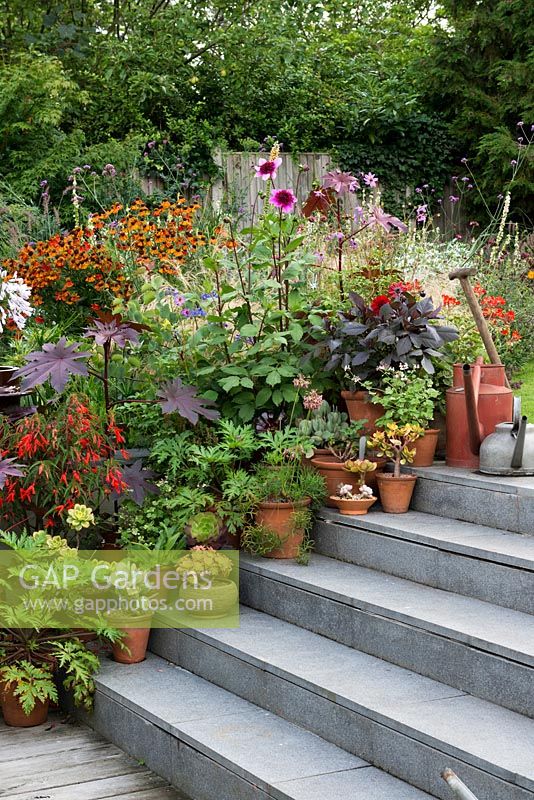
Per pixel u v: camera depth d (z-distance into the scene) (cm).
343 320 490
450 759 289
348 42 1666
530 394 568
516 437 417
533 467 418
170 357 512
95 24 1430
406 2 1828
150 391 518
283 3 1401
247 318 517
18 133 1103
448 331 477
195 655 409
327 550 450
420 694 330
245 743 337
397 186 1299
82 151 1173
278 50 1328
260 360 510
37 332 584
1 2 1332
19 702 405
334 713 334
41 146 1110
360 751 324
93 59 1330
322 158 1252
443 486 434
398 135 1305
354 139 1309
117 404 521
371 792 299
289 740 339
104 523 475
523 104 1273
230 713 365
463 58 1310
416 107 1345
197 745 339
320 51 1443
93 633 420
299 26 1436
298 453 456
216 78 1328
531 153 1237
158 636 436
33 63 1116
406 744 305
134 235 643
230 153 1180
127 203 1054
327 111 1326
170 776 356
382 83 1387
